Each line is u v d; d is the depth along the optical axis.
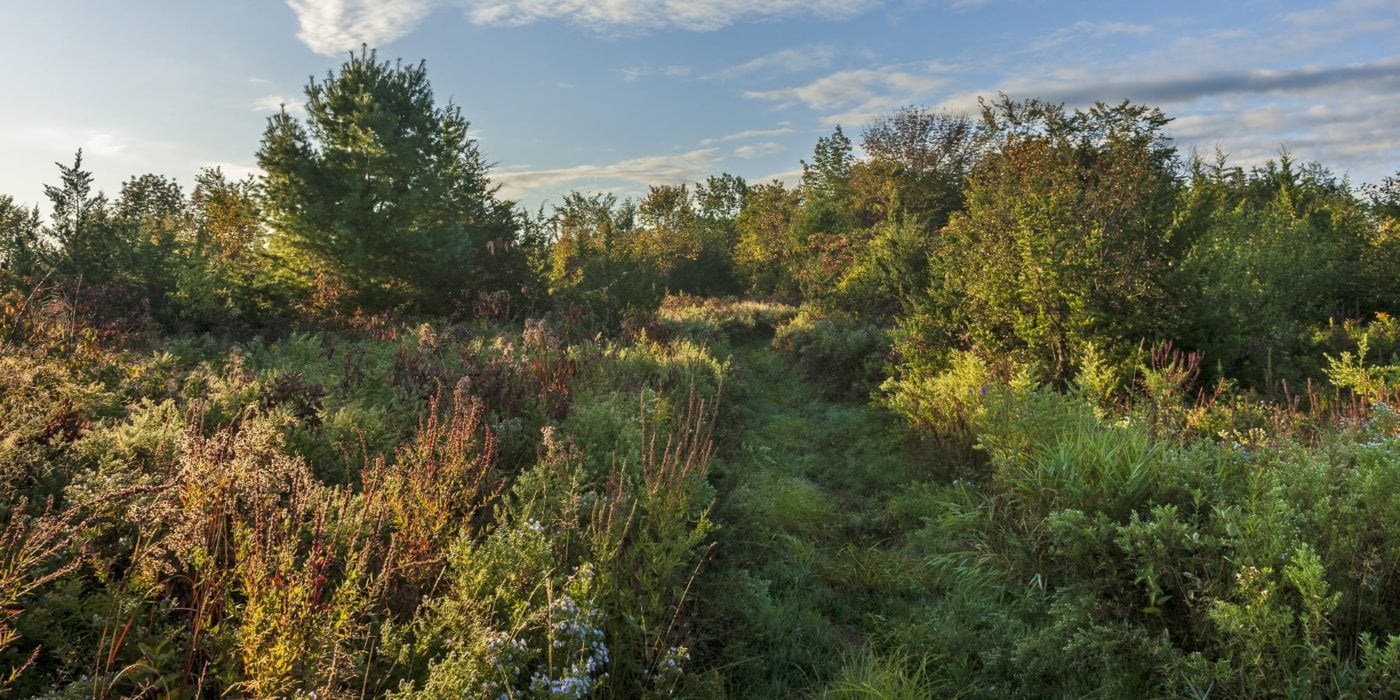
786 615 4.27
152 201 30.42
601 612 3.28
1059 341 8.41
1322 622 3.08
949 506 5.76
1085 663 3.50
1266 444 4.89
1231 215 15.18
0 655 2.59
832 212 39.50
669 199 62.72
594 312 16.97
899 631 4.08
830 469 7.70
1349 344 10.22
